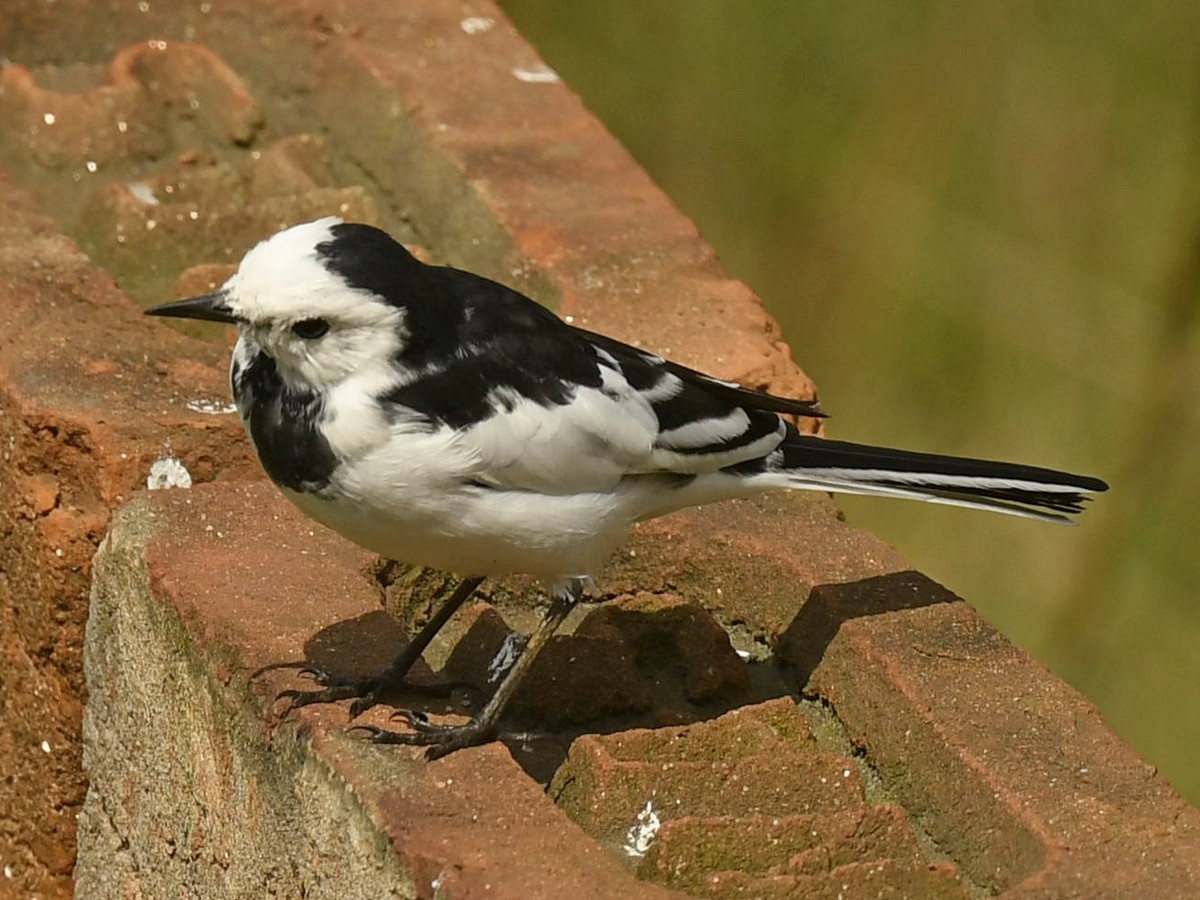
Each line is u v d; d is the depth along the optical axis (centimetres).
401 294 855
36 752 1117
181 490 1041
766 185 2131
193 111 1502
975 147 2055
